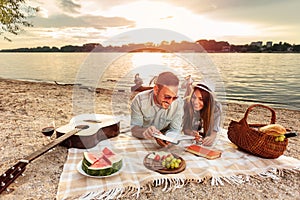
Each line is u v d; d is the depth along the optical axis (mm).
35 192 1482
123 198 1450
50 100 4762
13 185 1552
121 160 1722
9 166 1870
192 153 2037
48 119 3352
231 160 1946
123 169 1719
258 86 5684
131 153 1984
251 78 6234
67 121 3268
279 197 1503
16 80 7770
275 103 4887
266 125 2146
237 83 5887
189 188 1582
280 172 1801
